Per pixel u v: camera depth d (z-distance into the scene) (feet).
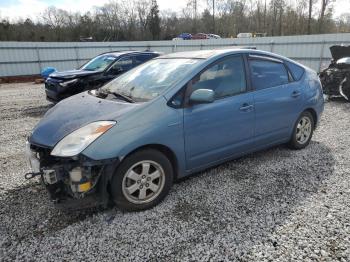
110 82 13.11
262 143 13.12
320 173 12.49
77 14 147.43
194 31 178.40
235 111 11.49
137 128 9.11
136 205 9.62
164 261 7.61
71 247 8.14
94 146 8.48
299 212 9.60
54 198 9.04
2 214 9.75
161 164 9.89
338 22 136.67
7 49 62.54
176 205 10.13
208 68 11.01
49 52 67.82
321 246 8.02
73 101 11.34
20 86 52.75
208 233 8.65
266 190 11.09
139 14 167.02
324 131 18.70
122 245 8.20
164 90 10.07
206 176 12.28
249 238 8.39
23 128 21.08
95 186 8.84
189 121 10.19
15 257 7.79
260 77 12.72
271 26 152.76
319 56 55.01
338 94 29.04
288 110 13.74
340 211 9.63
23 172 13.16
